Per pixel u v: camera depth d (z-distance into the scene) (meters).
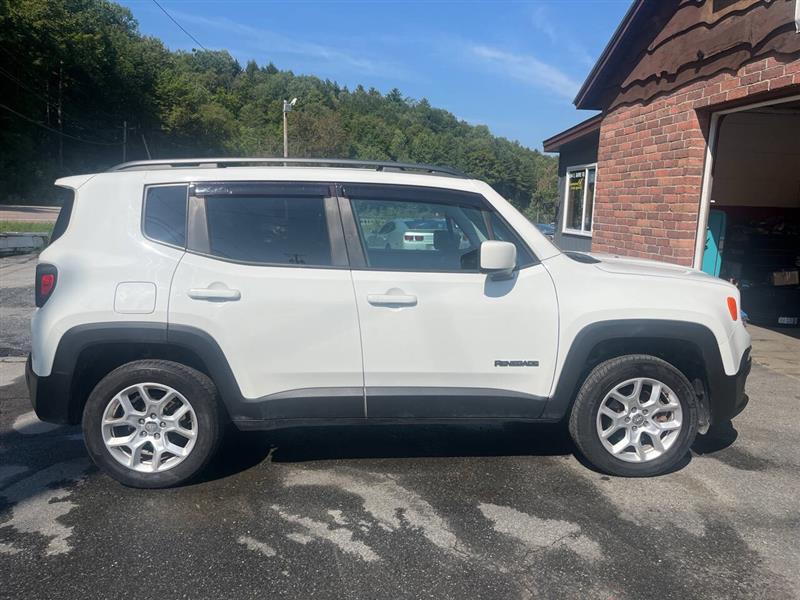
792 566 3.05
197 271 3.66
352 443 4.55
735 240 10.50
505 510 3.57
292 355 3.71
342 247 3.79
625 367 3.87
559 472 4.07
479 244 3.99
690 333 3.85
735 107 6.85
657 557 3.11
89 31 70.25
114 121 72.88
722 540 3.27
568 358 3.83
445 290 3.76
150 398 3.75
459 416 3.88
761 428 4.92
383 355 3.75
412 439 4.63
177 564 3.02
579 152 13.20
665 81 7.78
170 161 3.92
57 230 3.84
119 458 3.75
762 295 8.99
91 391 3.95
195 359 3.83
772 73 6.02
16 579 2.89
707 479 3.99
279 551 3.14
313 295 3.69
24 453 4.32
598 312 3.81
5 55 57.47
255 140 83.94
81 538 3.24
